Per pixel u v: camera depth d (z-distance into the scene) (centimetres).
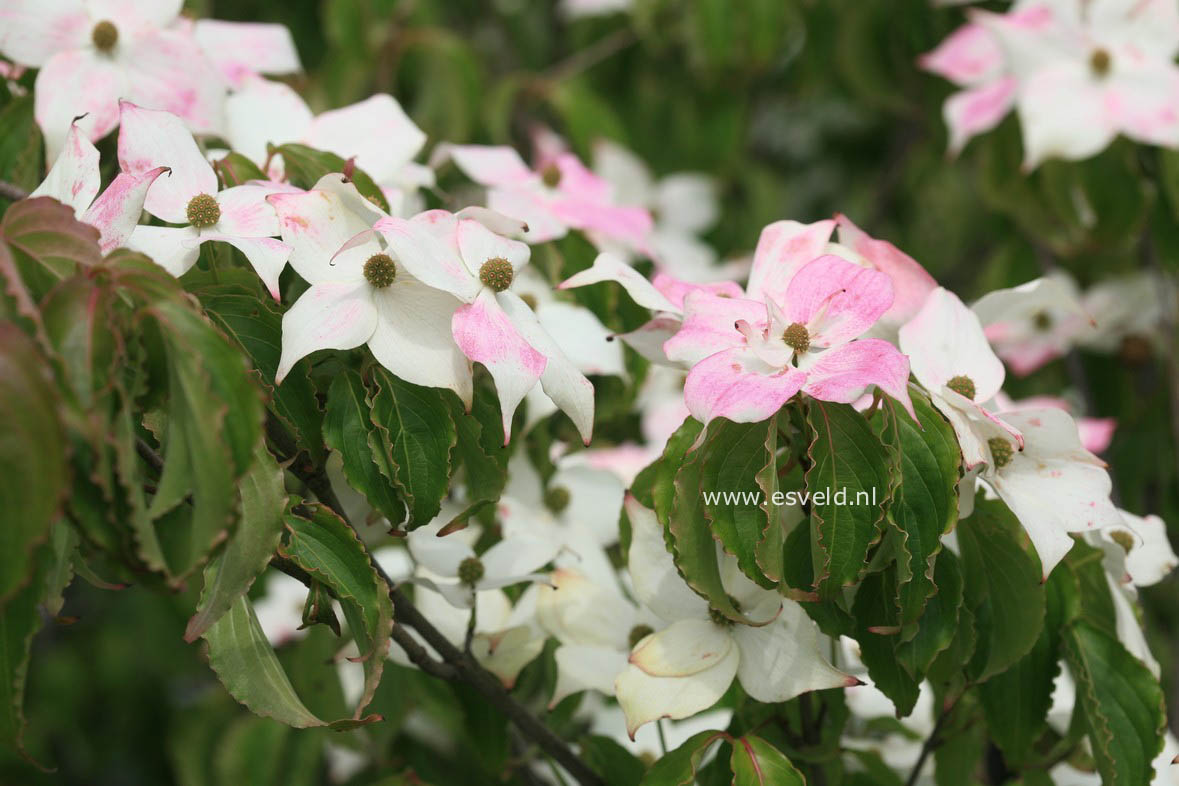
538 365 127
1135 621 137
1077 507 128
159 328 117
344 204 129
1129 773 133
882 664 129
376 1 210
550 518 146
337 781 166
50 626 283
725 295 134
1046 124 162
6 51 141
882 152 307
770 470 124
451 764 159
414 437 127
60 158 128
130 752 274
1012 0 198
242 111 144
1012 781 145
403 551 151
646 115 244
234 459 117
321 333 126
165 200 129
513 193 151
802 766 138
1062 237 174
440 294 128
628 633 140
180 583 116
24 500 112
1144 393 191
